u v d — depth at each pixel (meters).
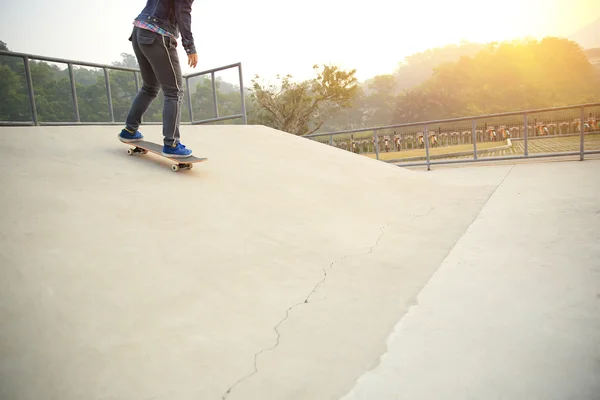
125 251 1.89
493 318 1.62
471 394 1.18
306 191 3.40
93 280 1.63
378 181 4.20
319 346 1.47
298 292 1.89
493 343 1.44
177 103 2.96
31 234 1.82
